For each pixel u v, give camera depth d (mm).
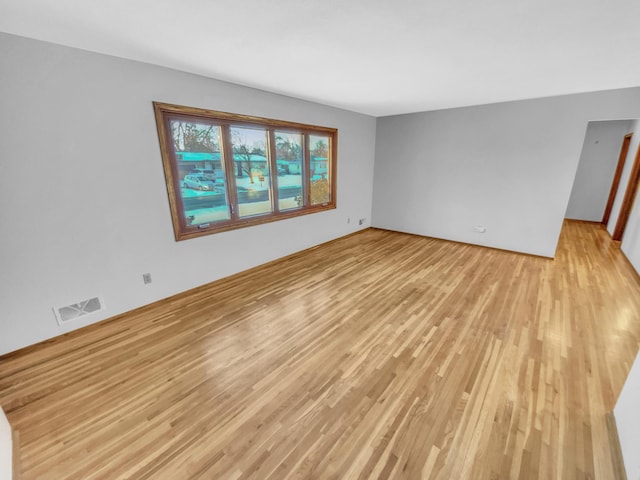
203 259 3135
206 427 1507
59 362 2006
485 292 3057
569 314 2609
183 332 2355
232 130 3189
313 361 2010
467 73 2650
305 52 2139
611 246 4711
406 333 2332
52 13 1551
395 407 1627
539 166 3986
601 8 1486
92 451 1380
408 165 5250
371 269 3740
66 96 2037
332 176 4691
